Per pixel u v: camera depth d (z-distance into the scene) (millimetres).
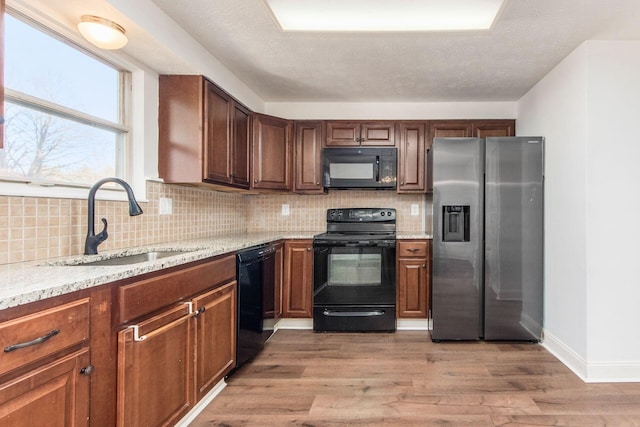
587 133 2215
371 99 3445
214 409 1886
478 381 2188
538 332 2801
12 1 1381
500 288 2836
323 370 2354
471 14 1980
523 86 3035
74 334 1055
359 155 3354
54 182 1604
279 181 3289
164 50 1955
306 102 3574
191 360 1684
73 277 1103
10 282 1021
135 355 1301
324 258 3115
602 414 1829
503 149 2824
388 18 2051
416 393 2047
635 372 2193
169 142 2289
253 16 1947
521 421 1769
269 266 2791
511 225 2822
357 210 3648
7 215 1364
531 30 2076
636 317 2201
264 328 2662
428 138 3408
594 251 2207
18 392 891
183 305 1621
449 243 2873
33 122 1529
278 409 1889
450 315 2875
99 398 1153
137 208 1721
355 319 3100
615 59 2205
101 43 1650
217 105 2471
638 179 2209
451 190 2869
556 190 2605
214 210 3045
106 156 1974
